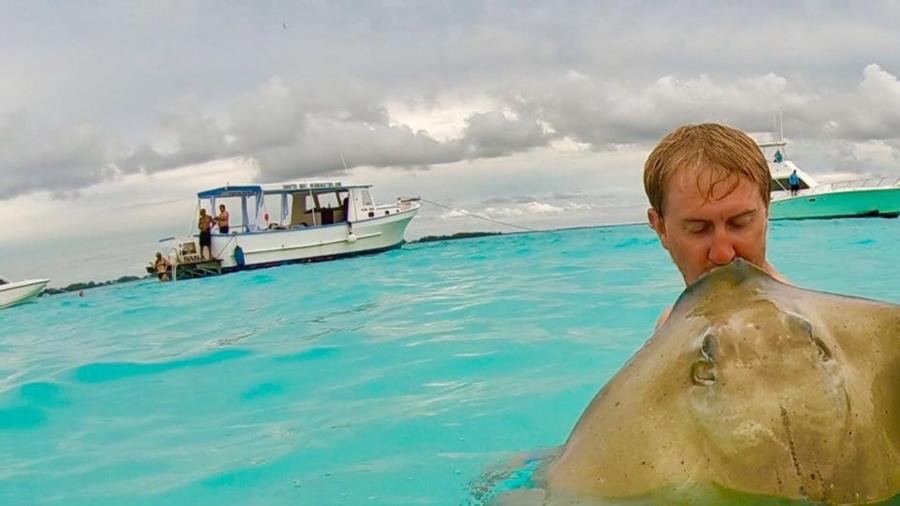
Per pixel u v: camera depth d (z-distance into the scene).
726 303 2.11
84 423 6.02
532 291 11.33
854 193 23.34
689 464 1.95
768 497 1.85
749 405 1.89
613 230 29.61
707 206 2.46
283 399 6.20
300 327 10.01
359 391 6.19
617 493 2.04
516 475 3.28
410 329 8.90
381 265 20.62
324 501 3.82
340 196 26.75
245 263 24.45
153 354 9.01
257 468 4.46
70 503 4.21
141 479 4.50
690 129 2.67
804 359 1.91
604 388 2.26
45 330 13.52
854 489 1.85
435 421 5.07
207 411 6.07
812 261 12.66
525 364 6.61
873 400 1.96
